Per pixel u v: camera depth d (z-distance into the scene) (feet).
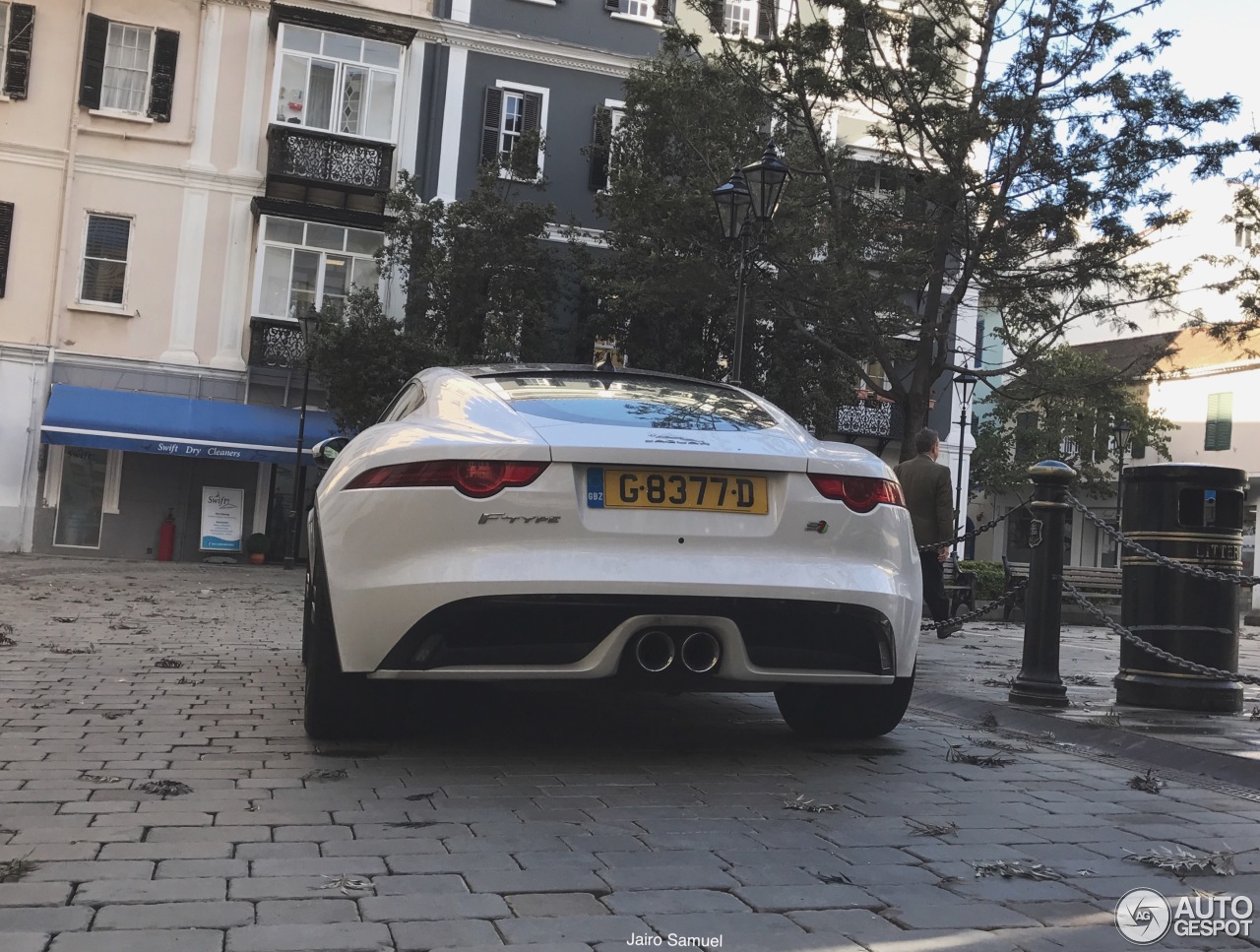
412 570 11.83
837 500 12.73
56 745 13.00
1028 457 125.70
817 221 56.34
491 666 11.94
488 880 8.55
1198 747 14.64
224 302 76.54
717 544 12.23
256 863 8.75
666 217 56.34
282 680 19.13
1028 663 18.99
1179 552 19.26
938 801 11.78
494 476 11.87
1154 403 123.65
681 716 16.83
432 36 79.20
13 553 71.87
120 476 74.79
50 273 73.87
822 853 9.65
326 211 75.87
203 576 58.54
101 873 8.36
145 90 75.82
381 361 67.41
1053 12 50.49
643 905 8.12
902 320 54.29
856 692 14.74
